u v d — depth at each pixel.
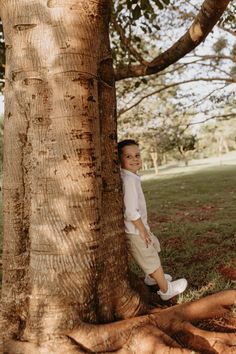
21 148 2.95
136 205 3.35
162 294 3.62
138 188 3.47
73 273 2.87
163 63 4.55
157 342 2.75
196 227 7.55
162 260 5.36
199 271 4.75
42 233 2.87
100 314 3.06
